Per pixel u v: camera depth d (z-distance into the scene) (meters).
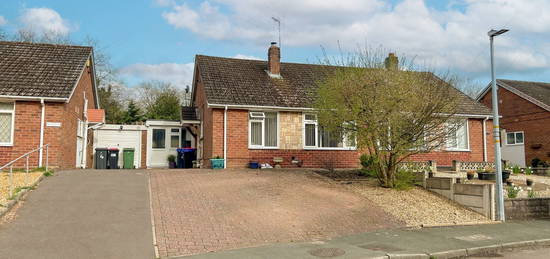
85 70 22.38
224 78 22.23
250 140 20.64
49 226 9.05
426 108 13.62
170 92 50.16
